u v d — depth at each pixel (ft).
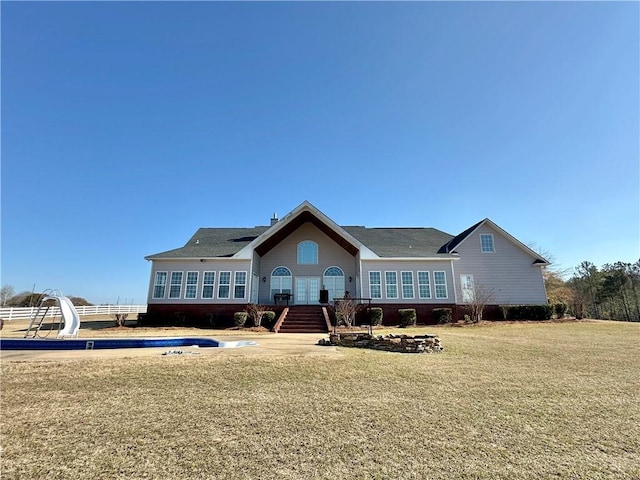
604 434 13.73
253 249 73.87
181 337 45.65
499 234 82.33
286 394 19.06
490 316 74.64
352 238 75.05
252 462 11.30
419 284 73.67
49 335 51.49
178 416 15.60
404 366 26.37
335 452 12.03
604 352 33.04
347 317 60.85
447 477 10.42
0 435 13.48
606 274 161.27
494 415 15.80
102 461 11.38
